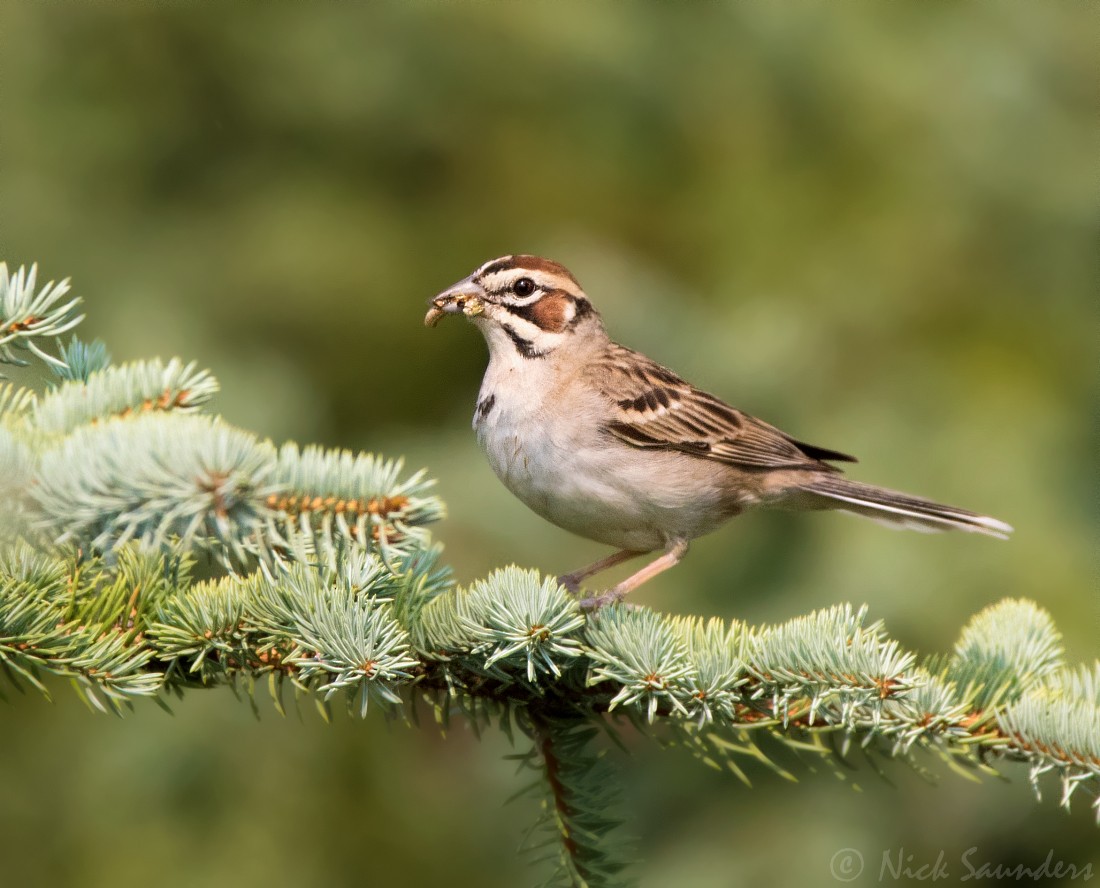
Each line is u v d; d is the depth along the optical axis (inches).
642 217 592.1
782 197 586.6
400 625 265.7
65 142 580.1
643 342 534.9
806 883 439.8
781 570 485.7
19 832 447.8
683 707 261.4
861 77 587.2
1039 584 486.0
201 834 454.9
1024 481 514.9
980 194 584.7
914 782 453.1
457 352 586.2
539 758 286.5
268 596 253.0
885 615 474.3
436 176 604.1
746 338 530.9
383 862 463.8
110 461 248.7
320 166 599.2
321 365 582.2
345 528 274.2
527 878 460.4
